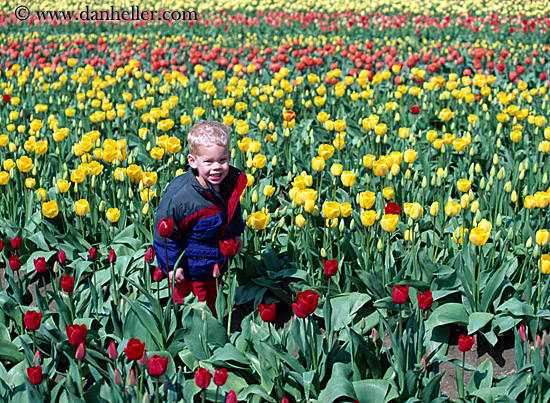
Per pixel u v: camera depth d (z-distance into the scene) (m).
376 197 5.45
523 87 7.95
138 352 2.71
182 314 3.79
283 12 19.42
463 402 3.25
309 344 3.35
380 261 4.21
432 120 7.76
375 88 8.91
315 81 8.92
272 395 3.42
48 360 3.64
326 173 5.94
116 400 3.10
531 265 4.32
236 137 6.89
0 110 8.29
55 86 8.68
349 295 4.18
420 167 6.32
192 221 3.64
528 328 3.94
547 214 4.77
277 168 6.07
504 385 3.31
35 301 4.52
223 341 3.60
